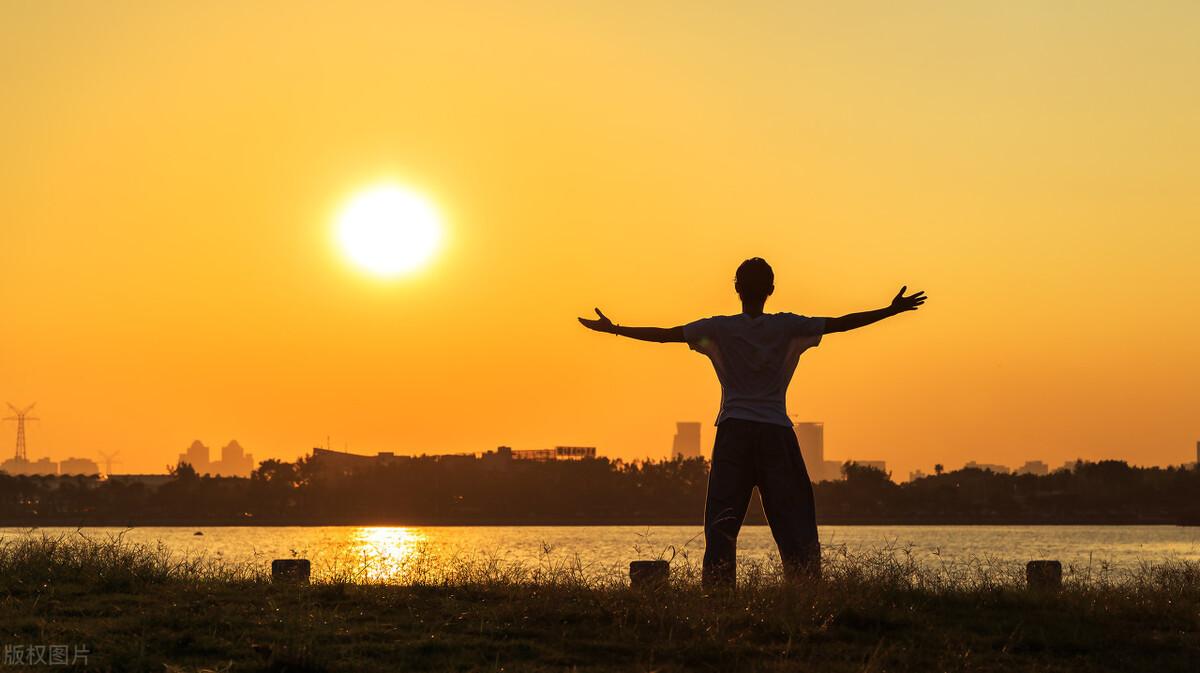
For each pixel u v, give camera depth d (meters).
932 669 9.70
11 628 10.41
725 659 9.84
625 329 13.77
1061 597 12.53
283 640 10.09
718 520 13.32
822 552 13.43
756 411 13.49
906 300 13.32
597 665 9.63
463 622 11.05
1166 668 9.84
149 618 10.85
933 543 126.88
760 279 13.68
